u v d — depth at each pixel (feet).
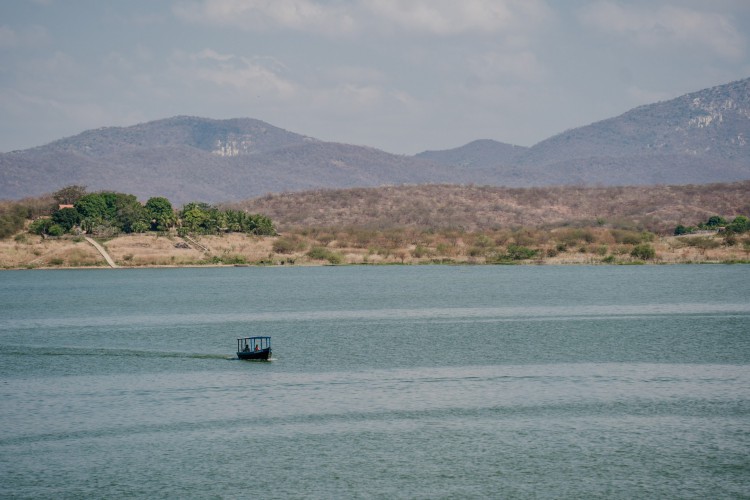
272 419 434.71
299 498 333.62
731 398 465.47
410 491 339.57
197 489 343.05
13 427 425.28
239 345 616.39
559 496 333.62
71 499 334.24
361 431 413.39
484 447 387.96
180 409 455.63
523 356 599.16
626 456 374.02
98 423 431.02
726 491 336.70
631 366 556.92
